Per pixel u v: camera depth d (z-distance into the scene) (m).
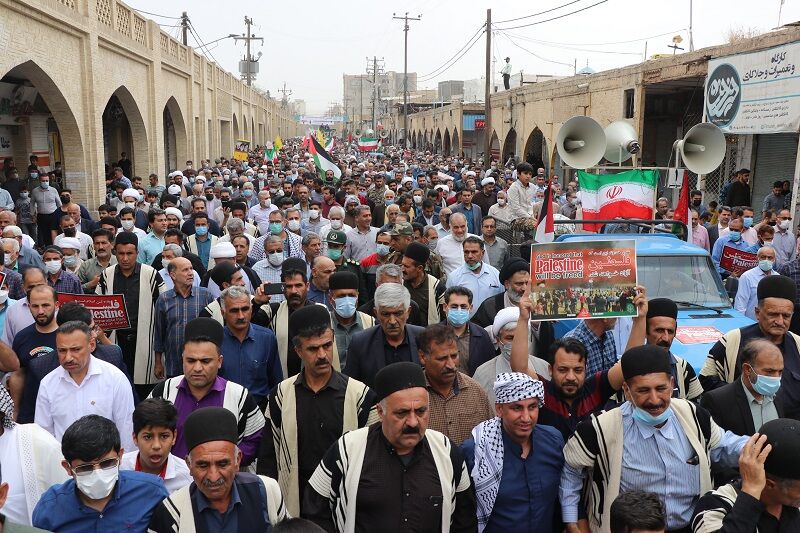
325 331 4.56
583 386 4.62
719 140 9.33
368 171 25.28
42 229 16.02
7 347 5.52
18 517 3.90
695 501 3.81
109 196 18.69
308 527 2.94
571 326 6.86
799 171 13.56
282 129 101.12
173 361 6.85
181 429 4.64
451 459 3.77
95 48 17.55
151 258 10.11
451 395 4.69
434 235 10.11
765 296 5.20
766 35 15.12
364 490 3.66
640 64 21.23
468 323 5.89
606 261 4.79
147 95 23.84
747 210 11.72
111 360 5.77
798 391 5.13
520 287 6.43
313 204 12.58
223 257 8.13
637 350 3.77
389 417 3.61
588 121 9.59
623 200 9.69
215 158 38.59
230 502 3.47
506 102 36.38
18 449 3.97
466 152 49.53
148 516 3.63
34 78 15.03
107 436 3.51
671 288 7.84
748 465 3.21
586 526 3.97
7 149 19.00
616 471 3.82
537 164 33.31
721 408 4.56
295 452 4.59
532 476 3.92
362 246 10.67
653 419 3.75
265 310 6.43
